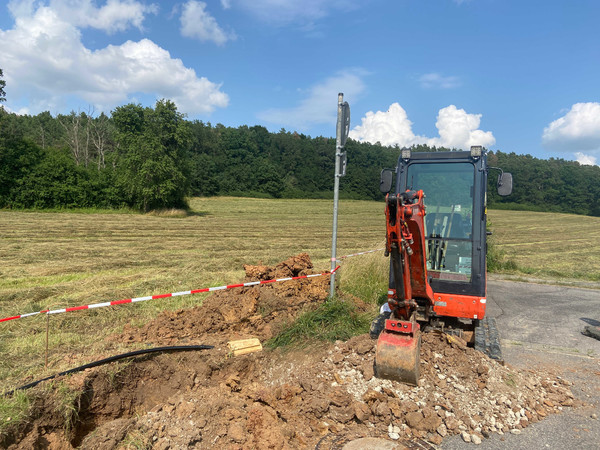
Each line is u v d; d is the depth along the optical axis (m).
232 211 51.41
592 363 6.15
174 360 5.14
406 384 4.64
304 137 135.62
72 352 5.49
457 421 4.19
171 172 39.53
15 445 3.57
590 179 96.94
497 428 4.18
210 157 95.94
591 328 7.67
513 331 7.84
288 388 4.63
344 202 84.06
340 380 4.75
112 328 6.72
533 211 86.00
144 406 4.80
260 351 5.57
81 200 38.22
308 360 5.38
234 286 7.12
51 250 16.41
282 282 7.61
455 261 5.89
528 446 3.90
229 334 6.13
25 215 32.03
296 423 4.14
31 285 10.34
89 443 3.62
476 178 5.93
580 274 15.37
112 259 14.85
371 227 36.47
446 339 5.28
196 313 6.77
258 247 20.12
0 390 4.15
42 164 37.22
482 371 4.87
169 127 40.12
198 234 25.22
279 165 106.38
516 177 96.06
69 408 4.11
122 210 39.22
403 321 4.62
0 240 18.92
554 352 6.64
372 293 8.95
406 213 4.22
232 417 3.98
